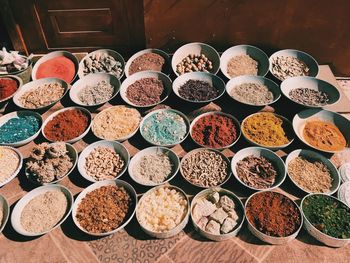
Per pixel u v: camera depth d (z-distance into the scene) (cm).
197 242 87
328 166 100
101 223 88
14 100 115
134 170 100
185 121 111
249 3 120
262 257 85
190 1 120
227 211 90
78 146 107
